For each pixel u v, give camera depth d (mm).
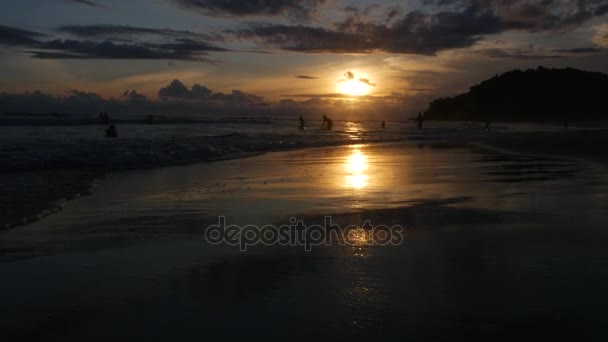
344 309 3309
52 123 40625
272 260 4457
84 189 8773
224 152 18062
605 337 2852
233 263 4375
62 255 4648
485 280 3816
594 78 126000
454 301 3410
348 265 4273
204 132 32594
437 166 13109
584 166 12602
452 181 9852
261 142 23906
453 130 47188
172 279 3955
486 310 3250
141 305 3416
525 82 129875
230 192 8555
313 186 9281
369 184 9508
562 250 4609
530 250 4621
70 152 14461
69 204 7418
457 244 4902
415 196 7977
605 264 4164
